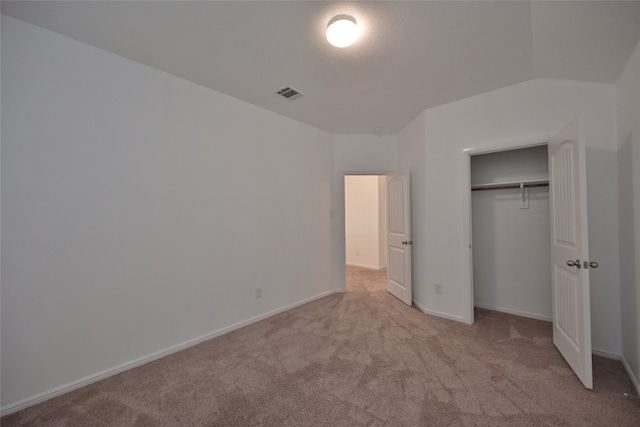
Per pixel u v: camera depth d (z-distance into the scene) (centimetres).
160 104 241
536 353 235
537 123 259
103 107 210
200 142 268
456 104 308
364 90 281
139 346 225
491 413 164
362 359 227
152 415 166
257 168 319
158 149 239
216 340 267
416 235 363
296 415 164
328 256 414
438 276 325
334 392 185
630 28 170
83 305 199
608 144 229
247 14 173
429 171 330
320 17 176
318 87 274
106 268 210
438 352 238
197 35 194
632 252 198
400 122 376
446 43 203
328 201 416
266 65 233
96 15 173
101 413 169
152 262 234
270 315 329
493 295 353
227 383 196
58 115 190
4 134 172
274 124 339
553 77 250
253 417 163
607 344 228
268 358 231
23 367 176
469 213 303
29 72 180
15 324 174
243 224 304
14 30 176
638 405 170
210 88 276
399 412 165
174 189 249
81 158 199
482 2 161
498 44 203
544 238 319
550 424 156
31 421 163
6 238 172
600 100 233
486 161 358
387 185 427
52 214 188
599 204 231
